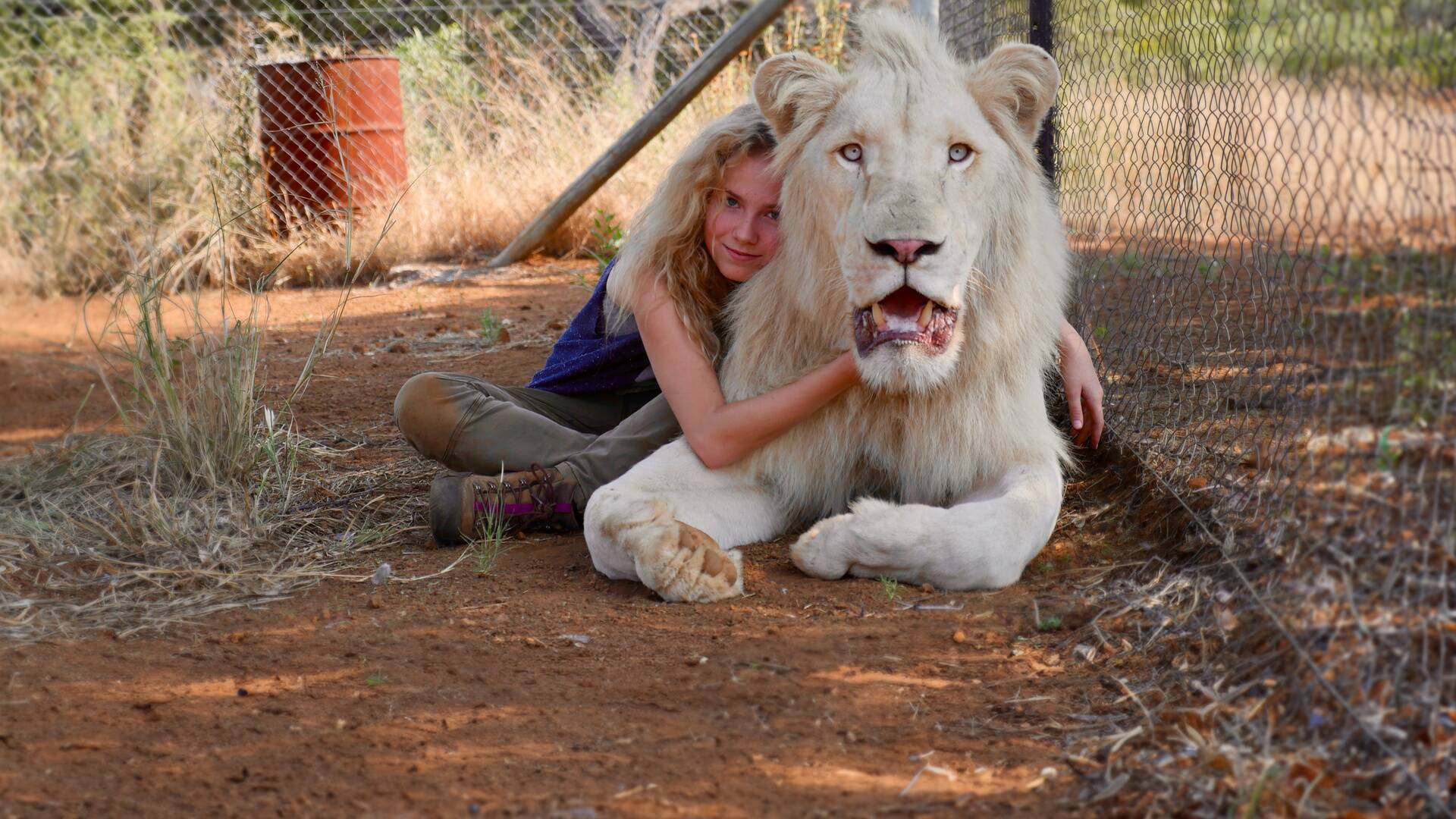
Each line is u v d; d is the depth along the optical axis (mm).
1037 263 3482
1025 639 2971
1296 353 3254
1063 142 5688
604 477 3889
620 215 10727
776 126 3416
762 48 11836
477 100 11758
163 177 9891
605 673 2836
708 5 12742
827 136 3240
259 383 6379
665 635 3033
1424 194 2477
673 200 3646
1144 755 2350
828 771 2367
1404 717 2209
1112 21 5426
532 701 2711
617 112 11555
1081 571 3395
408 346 7391
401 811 2268
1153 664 2754
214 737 2588
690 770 2379
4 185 9578
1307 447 3033
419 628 3176
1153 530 3580
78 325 8125
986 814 2197
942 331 3123
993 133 3301
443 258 10773
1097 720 2541
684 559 3213
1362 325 2715
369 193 10461
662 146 11195
